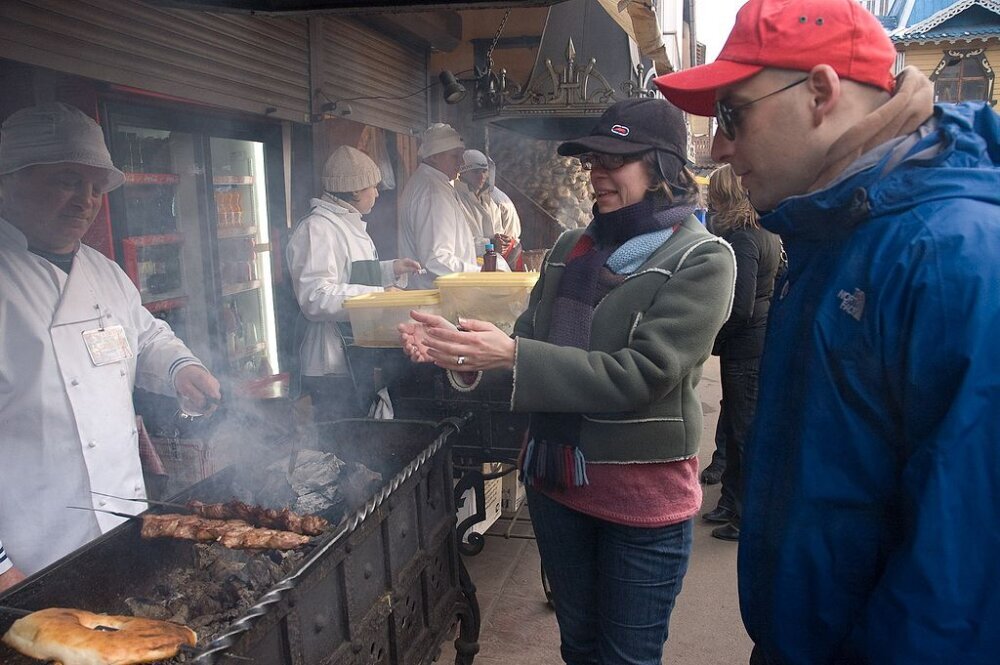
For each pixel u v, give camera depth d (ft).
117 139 10.91
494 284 8.57
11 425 6.33
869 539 3.25
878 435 3.16
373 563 5.88
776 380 3.69
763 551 3.72
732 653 9.35
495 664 9.07
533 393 5.65
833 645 3.45
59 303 6.60
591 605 6.73
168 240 11.93
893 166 3.19
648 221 5.90
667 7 30.99
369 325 9.08
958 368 2.78
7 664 3.95
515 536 12.41
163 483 8.58
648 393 5.59
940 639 2.79
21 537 6.43
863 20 3.37
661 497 5.99
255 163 14.24
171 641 4.10
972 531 2.75
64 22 8.68
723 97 3.69
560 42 16.06
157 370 7.68
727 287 5.73
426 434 7.58
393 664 6.25
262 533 5.56
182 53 10.83
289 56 13.83
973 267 2.79
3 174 6.37
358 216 11.91
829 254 3.43
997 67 61.52
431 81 21.12
